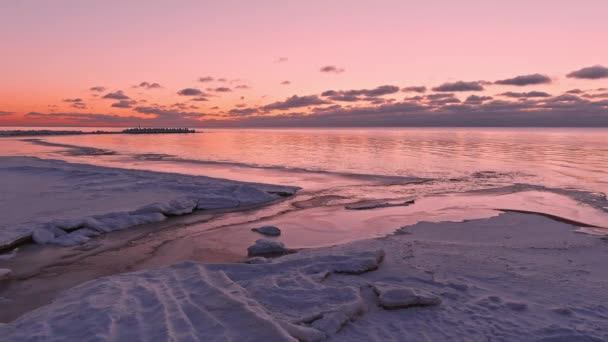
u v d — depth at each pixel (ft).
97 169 91.35
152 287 25.22
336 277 28.22
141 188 66.69
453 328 20.56
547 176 91.04
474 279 27.99
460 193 70.54
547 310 22.50
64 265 34.45
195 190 65.46
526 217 50.37
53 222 43.42
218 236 43.78
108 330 18.83
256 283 26.53
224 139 318.24
